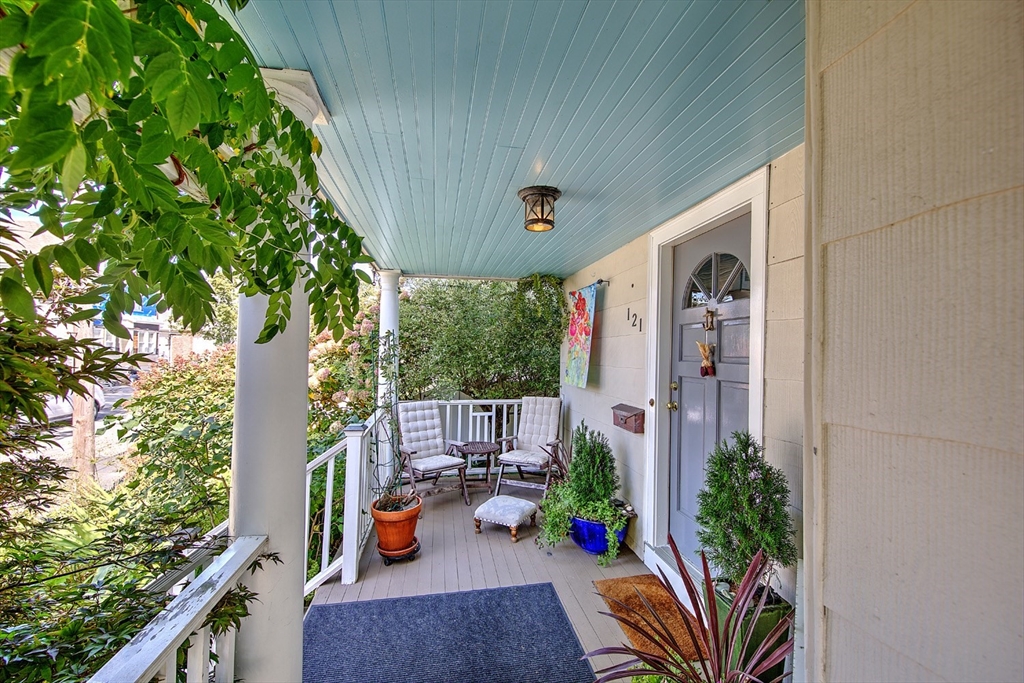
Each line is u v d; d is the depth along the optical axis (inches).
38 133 16.3
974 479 15.8
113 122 22.2
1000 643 15.0
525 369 225.3
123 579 47.7
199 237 28.3
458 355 225.3
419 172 83.0
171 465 83.6
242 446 54.8
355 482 112.0
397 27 45.6
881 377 19.2
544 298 192.2
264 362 55.0
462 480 171.5
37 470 36.9
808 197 23.2
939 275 17.1
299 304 56.6
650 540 117.4
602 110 60.9
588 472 125.9
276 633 54.8
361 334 186.4
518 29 45.6
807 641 22.3
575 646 85.8
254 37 47.2
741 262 91.9
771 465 77.3
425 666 80.7
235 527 54.7
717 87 55.2
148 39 18.8
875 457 19.4
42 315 36.2
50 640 37.3
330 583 109.0
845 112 21.4
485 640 87.6
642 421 122.5
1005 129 15.1
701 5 41.8
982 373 15.6
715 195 93.5
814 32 23.4
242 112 24.9
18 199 26.7
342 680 77.3
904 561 18.1
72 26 15.6
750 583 58.0
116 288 30.7
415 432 179.8
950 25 16.9
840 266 21.3
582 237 130.0
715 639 54.2
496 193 94.3
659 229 116.4
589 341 160.2
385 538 118.4
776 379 78.0
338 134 68.4
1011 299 14.8
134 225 28.7
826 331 22.0
